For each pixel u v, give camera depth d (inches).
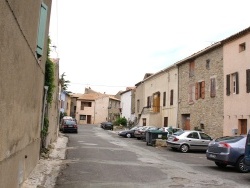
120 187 361.1
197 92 1150.3
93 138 1274.6
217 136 994.7
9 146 248.7
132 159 631.2
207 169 535.8
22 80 282.2
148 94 1807.3
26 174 370.3
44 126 641.6
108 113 3186.5
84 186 360.5
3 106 212.4
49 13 471.2
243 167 506.3
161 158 679.1
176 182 403.2
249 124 835.4
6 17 198.7
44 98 578.9
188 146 851.4
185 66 1274.6
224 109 962.7
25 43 279.0
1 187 224.7
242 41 884.0
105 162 567.8
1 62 193.9
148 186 372.2
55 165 510.0
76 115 3129.9
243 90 869.2
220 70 997.8
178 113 1322.6
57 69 997.2
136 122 2038.6
